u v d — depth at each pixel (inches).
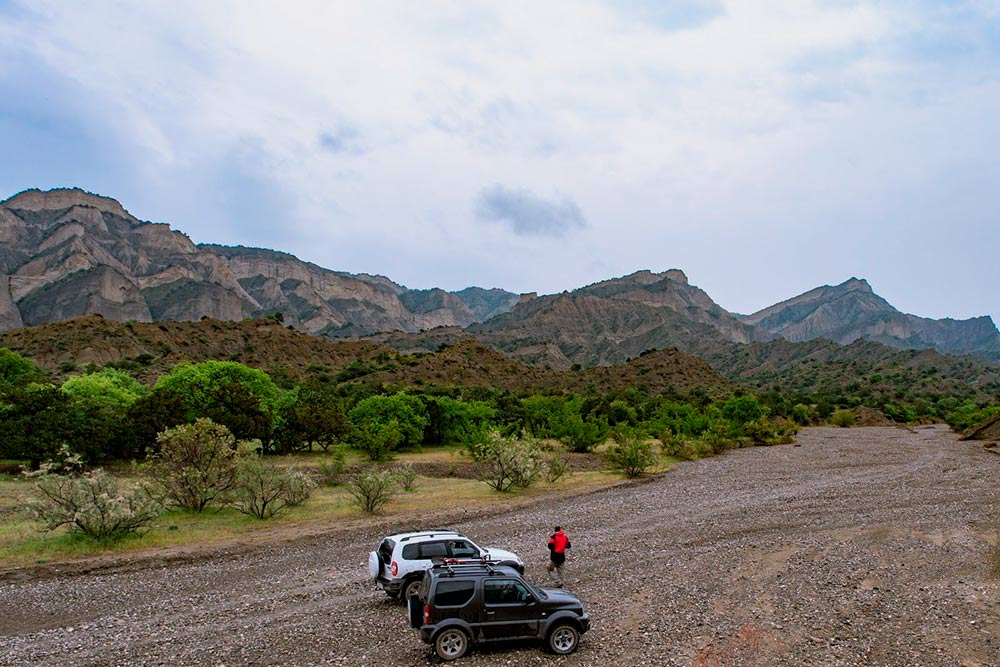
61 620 632.4
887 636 571.2
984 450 2655.0
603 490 1566.2
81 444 1615.4
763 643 555.2
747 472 1935.3
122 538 949.8
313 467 1893.5
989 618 609.3
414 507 1275.8
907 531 1045.2
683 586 736.3
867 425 4901.6
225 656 531.2
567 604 542.9
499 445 1534.2
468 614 523.8
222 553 904.9
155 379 4111.7
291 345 6328.7
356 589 730.8
